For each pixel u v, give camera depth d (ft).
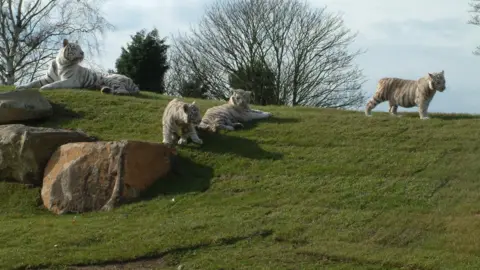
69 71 60.13
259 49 115.65
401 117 51.37
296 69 114.42
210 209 37.04
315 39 114.73
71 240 32.94
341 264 29.55
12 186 43.04
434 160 41.42
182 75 124.88
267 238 32.53
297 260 30.04
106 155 40.83
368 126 49.14
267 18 115.24
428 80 49.98
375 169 41.04
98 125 51.37
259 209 36.42
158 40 123.65
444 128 47.55
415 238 31.99
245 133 48.44
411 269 28.96
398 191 37.55
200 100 64.44
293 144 46.57
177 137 45.98
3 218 38.68
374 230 32.96
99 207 39.22
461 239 31.30
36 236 33.83
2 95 50.85
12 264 30.12
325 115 53.26
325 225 33.76
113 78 61.72
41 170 43.21
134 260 30.78
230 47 116.98
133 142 41.11
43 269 29.96
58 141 44.14
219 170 42.68
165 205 38.27
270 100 115.75
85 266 30.27
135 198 39.68
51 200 40.55
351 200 36.83
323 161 42.96
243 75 116.37
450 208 34.88
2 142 43.80
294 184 39.68
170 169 42.47
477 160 40.75
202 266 29.73
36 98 51.72
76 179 40.60
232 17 116.98
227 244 32.01
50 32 108.37
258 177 41.27
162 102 57.41
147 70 121.19
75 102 55.57
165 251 31.35
